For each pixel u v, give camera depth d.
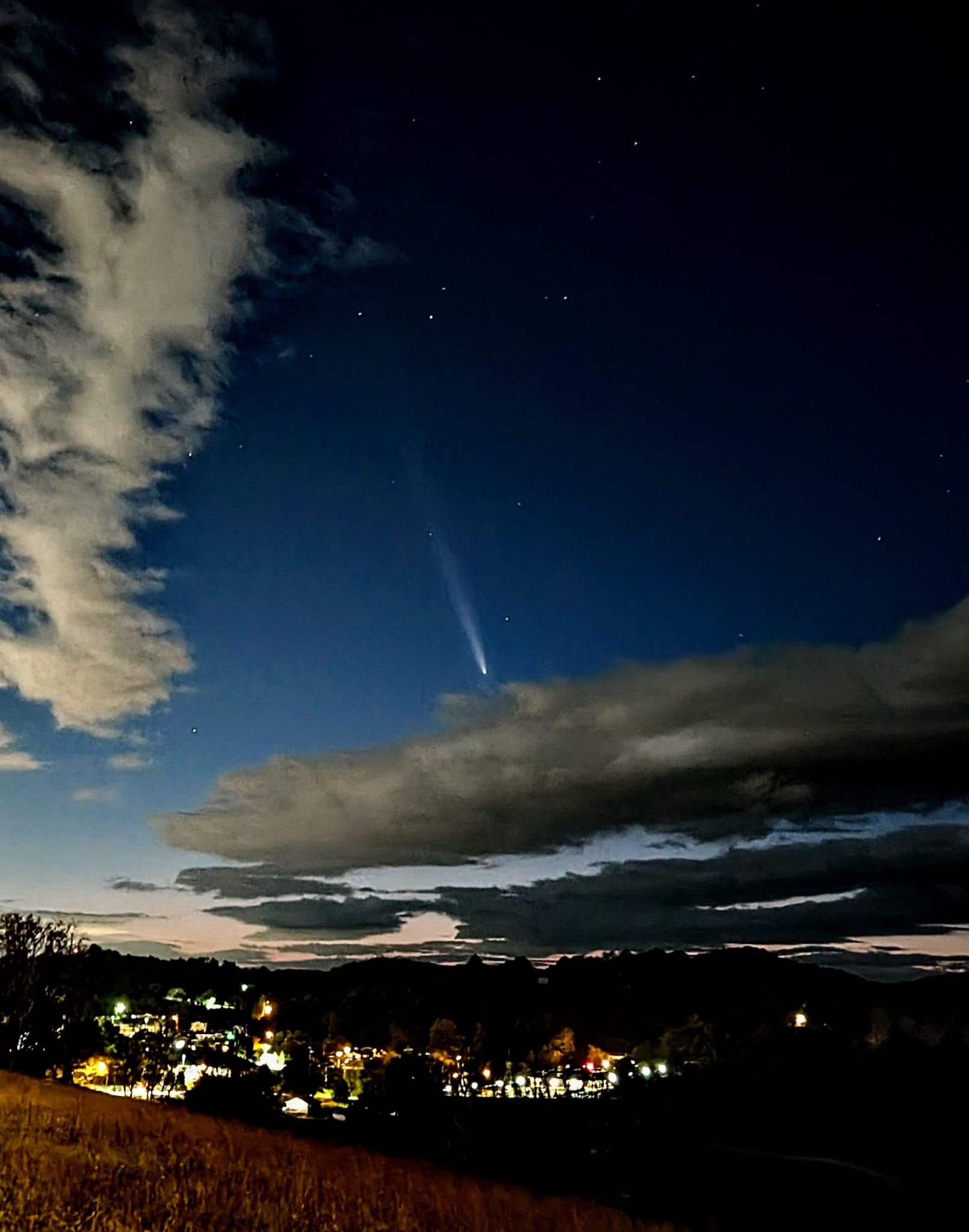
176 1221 12.45
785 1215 24.72
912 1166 27.59
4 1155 15.36
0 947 45.44
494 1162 30.05
